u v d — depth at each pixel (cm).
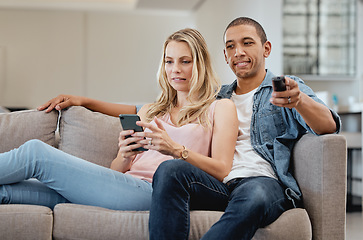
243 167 181
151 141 171
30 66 847
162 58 210
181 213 151
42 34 850
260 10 533
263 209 153
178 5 784
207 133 191
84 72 865
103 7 826
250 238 149
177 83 201
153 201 152
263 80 203
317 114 170
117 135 222
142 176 193
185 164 160
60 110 228
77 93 862
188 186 158
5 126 217
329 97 460
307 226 163
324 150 168
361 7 560
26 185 181
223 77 618
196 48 199
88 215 169
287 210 169
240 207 150
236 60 205
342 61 562
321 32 555
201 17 771
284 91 157
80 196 176
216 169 176
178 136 191
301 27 548
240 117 201
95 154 218
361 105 484
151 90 882
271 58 537
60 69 855
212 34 687
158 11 843
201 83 200
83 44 862
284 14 545
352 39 562
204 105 198
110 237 168
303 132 191
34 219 166
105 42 870
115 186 176
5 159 172
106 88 872
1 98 839
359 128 434
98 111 234
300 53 550
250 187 158
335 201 168
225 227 146
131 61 877
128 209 179
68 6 819
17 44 843
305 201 175
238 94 212
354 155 432
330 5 555
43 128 220
